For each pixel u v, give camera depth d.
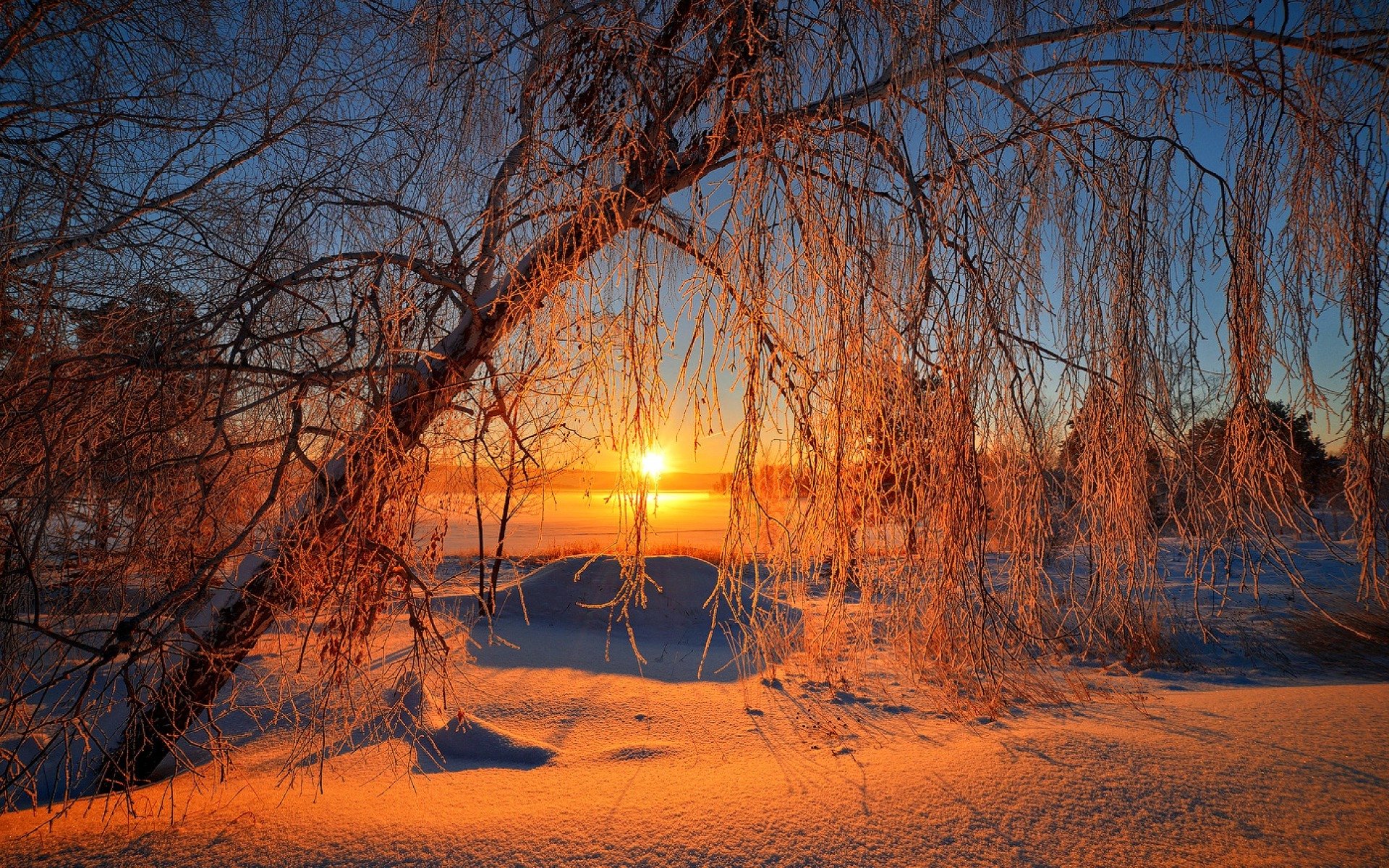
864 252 2.79
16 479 2.65
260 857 2.06
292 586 2.87
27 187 2.83
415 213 3.10
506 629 7.20
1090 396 3.50
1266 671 5.81
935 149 2.89
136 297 2.97
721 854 2.00
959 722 3.48
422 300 3.26
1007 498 3.27
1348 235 2.94
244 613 3.02
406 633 5.45
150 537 2.95
